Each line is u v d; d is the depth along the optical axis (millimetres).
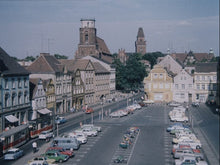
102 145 51781
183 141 48969
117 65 153875
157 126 70000
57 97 89438
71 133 56500
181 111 82125
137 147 50219
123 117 84062
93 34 161750
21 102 69125
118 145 51656
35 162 38281
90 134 58969
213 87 113812
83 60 113750
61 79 92250
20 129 51469
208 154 42906
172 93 117750
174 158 43188
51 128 63938
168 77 117688
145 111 96312
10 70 64562
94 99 120375
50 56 96625
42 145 52188
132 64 149375
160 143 53094
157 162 41375
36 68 88875
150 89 119438
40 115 78188
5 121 61969
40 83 78625
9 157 42594
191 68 155875
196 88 115500
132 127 64938
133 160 42375
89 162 41531
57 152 42344
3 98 61250
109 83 139000
